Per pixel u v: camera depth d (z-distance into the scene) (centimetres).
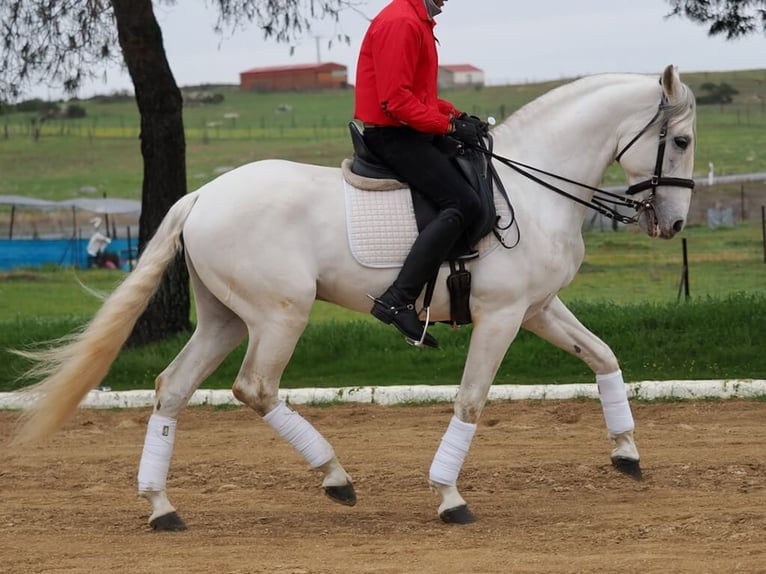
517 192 845
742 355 1598
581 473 994
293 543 771
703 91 9494
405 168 817
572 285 2841
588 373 1582
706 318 1747
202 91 14400
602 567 672
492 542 760
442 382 1580
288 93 14525
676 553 705
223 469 1066
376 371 1658
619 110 872
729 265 3130
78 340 812
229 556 734
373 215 820
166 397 837
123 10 1755
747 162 6138
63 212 5209
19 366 1742
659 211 870
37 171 7888
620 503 883
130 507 913
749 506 843
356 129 852
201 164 7725
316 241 820
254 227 811
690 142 867
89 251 3738
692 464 1018
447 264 824
